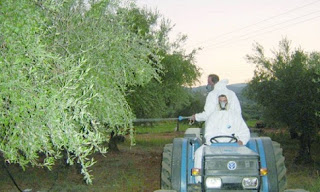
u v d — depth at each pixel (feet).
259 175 16.01
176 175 17.88
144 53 14.33
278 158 18.83
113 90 13.10
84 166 9.16
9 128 9.25
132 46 13.85
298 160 43.57
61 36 12.51
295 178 33.94
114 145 60.08
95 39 12.90
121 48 13.32
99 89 12.26
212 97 19.54
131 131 13.98
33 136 8.62
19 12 9.69
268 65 45.44
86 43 12.73
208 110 19.33
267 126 46.93
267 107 44.78
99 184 32.89
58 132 8.55
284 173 18.22
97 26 13.33
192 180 18.30
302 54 44.80
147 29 39.75
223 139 18.38
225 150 16.65
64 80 9.48
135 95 41.11
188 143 18.86
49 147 9.14
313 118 40.78
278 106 42.91
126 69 13.62
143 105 42.16
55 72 9.62
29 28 9.46
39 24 11.02
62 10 12.62
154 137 90.38
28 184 31.76
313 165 41.78
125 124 13.82
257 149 18.45
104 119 12.90
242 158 16.12
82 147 9.20
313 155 49.26
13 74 8.75
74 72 9.52
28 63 8.92
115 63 13.10
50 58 9.64
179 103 51.01
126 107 14.03
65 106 8.63
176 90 48.42
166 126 124.88
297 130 42.34
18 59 8.70
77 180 33.58
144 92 41.93
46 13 11.60
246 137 18.80
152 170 41.29
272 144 18.74
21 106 8.38
